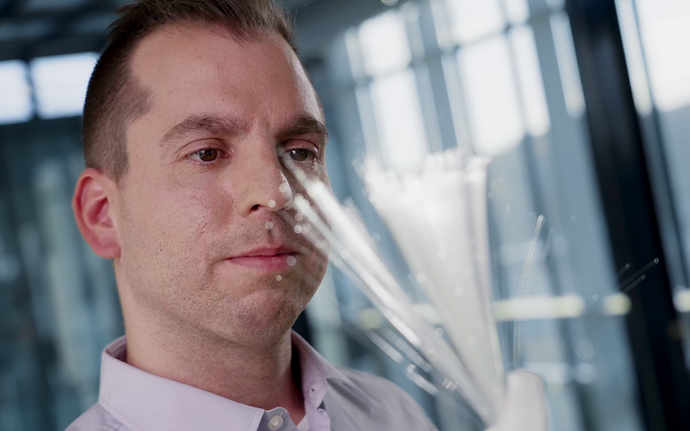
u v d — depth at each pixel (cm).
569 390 249
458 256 37
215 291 57
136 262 63
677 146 248
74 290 255
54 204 253
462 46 255
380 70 254
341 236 38
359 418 86
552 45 258
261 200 56
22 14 243
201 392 64
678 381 252
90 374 255
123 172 64
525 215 242
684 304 257
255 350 64
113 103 65
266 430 65
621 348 254
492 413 35
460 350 36
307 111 64
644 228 254
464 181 38
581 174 257
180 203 58
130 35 65
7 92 246
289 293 58
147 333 66
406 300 37
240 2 65
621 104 253
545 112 256
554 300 248
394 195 38
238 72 61
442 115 250
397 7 252
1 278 247
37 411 250
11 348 248
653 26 246
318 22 247
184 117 59
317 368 77
